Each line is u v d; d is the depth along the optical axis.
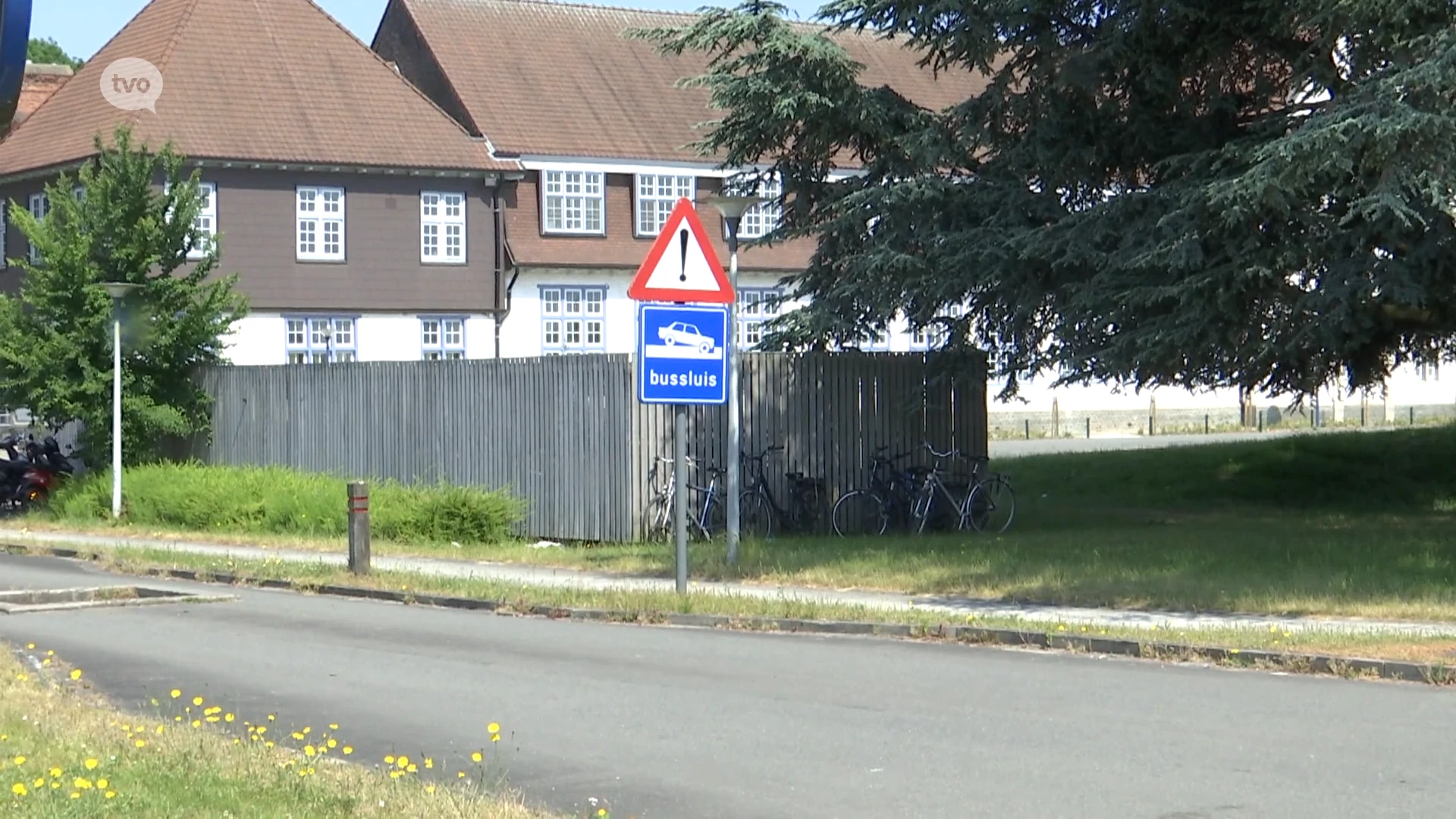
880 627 14.57
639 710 10.75
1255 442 33.47
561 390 24.27
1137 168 22.45
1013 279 21.73
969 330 23.44
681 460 16.62
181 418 30.89
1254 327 19.47
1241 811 7.67
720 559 19.81
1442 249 18.69
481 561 21.48
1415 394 58.69
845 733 9.83
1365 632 13.17
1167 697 10.91
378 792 7.86
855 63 23.59
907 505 24.05
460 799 7.80
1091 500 28.89
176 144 43.72
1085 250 20.56
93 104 46.12
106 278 30.92
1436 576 16.44
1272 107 21.55
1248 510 26.66
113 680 12.27
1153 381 21.41
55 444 33.41
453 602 17.47
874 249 22.56
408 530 24.36
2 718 9.84
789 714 10.48
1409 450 30.67
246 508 27.14
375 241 46.41
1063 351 20.91
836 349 24.52
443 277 47.34
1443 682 11.34
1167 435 50.97
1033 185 22.73
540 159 49.03
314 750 9.00
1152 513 26.52
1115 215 20.62
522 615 16.62
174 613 16.81
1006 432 54.00
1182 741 9.36
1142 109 21.75
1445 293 19.45
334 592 18.89
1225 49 21.20
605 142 50.22
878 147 24.25
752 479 23.67
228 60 46.62
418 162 46.62
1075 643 13.37
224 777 8.22
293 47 47.75
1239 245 18.95
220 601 17.97
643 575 19.31
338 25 48.91
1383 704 10.52
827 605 15.52
